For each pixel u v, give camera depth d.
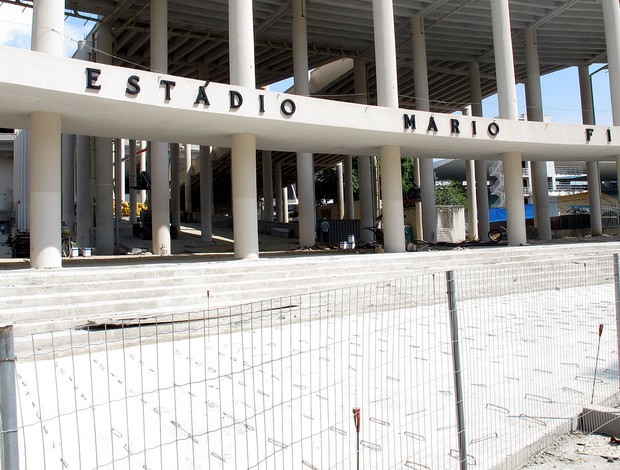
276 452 4.06
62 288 9.40
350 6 22.28
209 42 25.70
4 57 10.38
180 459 4.14
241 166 15.53
